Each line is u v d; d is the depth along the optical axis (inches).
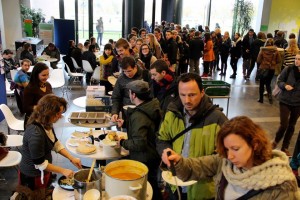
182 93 67.6
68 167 144.6
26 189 77.6
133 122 90.9
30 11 447.8
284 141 165.9
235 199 50.1
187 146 72.7
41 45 422.0
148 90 91.9
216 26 553.3
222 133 47.8
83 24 513.0
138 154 92.7
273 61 255.9
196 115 69.7
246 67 372.8
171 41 310.5
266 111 244.4
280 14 524.7
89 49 307.1
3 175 135.6
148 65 190.1
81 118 116.1
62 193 73.3
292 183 45.7
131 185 61.0
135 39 264.1
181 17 576.4
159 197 91.6
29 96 124.0
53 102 86.7
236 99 276.7
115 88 132.9
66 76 353.4
